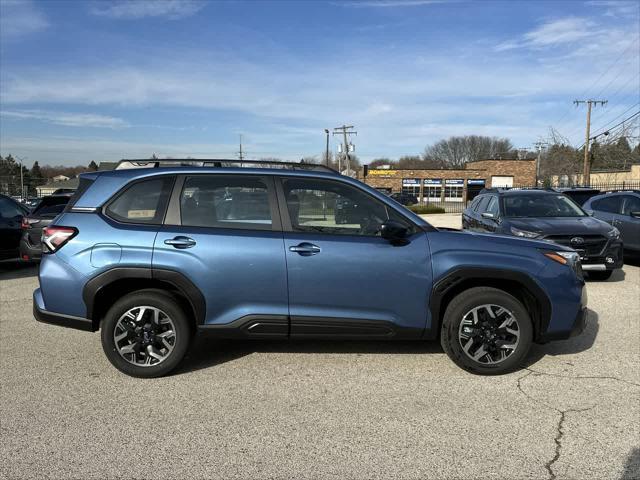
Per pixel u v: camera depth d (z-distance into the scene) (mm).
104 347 4211
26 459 3006
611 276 9414
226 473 2867
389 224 4090
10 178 79938
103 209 4285
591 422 3467
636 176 50812
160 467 2926
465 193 66250
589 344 5176
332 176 4387
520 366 4527
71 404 3766
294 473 2865
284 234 4215
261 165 4594
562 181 55812
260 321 4172
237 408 3695
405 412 3623
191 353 4887
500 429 3371
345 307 4199
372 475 2844
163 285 4312
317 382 4168
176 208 4277
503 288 4418
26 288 8594
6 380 4238
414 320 4246
